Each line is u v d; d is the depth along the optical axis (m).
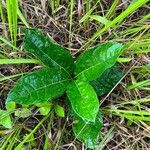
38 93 0.25
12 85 0.29
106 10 0.30
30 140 0.27
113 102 0.29
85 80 0.25
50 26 0.30
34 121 0.29
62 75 0.26
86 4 0.29
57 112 0.27
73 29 0.30
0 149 0.26
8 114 0.26
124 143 0.29
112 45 0.24
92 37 0.28
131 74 0.29
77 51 0.29
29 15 0.30
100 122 0.27
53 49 0.26
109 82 0.28
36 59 0.28
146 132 0.29
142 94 0.30
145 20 0.30
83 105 0.24
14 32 0.27
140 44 0.27
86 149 0.28
